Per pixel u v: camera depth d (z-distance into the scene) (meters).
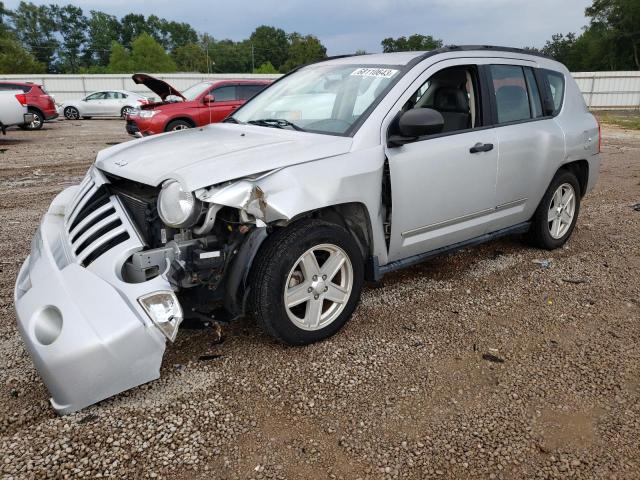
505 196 4.39
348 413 2.69
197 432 2.53
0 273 4.45
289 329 3.15
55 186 8.15
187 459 2.36
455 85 4.18
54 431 2.51
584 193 5.47
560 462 2.38
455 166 3.85
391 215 3.53
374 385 2.93
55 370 2.42
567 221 5.28
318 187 3.08
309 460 2.37
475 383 2.98
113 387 2.55
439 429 2.59
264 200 2.84
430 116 3.29
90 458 2.35
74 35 108.19
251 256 2.94
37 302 2.59
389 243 3.62
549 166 4.72
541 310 3.91
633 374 3.08
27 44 102.12
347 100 3.76
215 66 101.69
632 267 4.80
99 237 2.92
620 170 9.88
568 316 3.82
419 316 3.78
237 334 3.46
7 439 2.45
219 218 2.92
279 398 2.80
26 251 5.02
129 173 3.07
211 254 2.83
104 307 2.54
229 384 2.91
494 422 2.64
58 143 14.17
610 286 4.37
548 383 2.98
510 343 3.43
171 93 11.60
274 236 3.06
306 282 3.20
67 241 3.04
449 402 2.80
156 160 3.14
